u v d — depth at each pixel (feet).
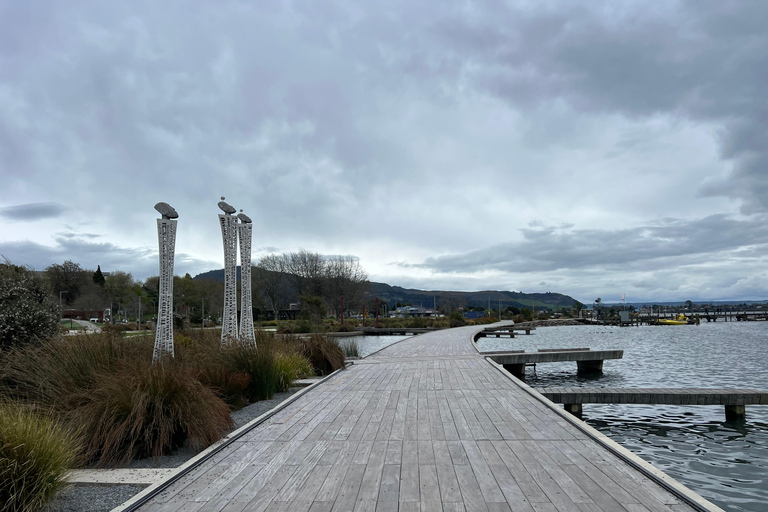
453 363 33.12
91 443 12.34
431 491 9.23
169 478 10.07
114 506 9.54
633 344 80.64
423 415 16.24
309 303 104.42
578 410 26.76
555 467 10.59
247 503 8.86
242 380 19.92
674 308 305.73
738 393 25.99
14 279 25.68
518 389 21.59
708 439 22.21
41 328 22.98
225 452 12.29
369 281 196.34
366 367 31.50
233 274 32.45
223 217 32.22
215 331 38.27
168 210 23.61
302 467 10.94
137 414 12.68
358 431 14.20
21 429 9.61
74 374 15.64
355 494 9.18
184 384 13.89
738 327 154.51
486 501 8.68
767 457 19.34
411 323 117.39
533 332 122.31
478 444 12.53
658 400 26.17
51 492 9.51
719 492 15.37
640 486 9.36
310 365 28.71
